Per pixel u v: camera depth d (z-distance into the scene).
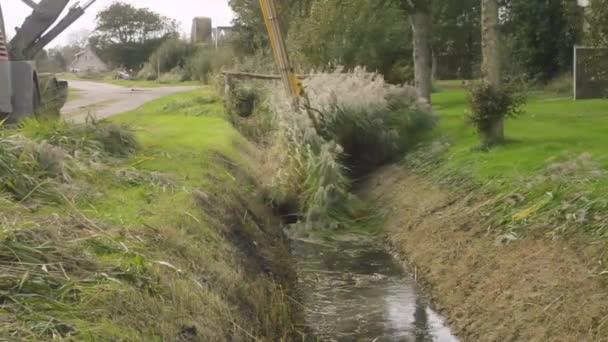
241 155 18.81
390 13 27.55
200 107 27.62
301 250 14.69
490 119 16.16
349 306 11.26
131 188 11.27
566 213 10.52
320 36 27.95
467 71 48.50
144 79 68.00
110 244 7.87
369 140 19.44
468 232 12.33
